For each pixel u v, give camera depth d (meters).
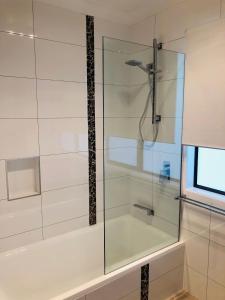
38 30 1.91
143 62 2.10
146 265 1.86
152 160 2.21
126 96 2.16
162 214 2.20
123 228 2.13
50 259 2.11
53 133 2.08
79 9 2.03
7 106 1.84
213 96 1.71
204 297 1.99
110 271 1.72
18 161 1.99
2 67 1.79
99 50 2.25
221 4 1.66
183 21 1.92
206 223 1.91
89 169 2.32
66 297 1.50
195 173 2.08
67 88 2.11
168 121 2.08
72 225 2.29
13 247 1.99
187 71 1.88
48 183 2.11
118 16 2.18
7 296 1.88
